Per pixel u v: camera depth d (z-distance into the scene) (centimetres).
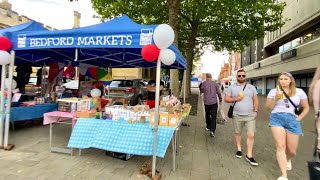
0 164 457
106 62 1005
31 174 418
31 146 575
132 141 448
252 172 480
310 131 932
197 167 495
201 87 819
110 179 414
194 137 761
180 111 578
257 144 704
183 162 521
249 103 541
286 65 2512
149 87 866
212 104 787
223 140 734
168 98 654
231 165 516
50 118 545
